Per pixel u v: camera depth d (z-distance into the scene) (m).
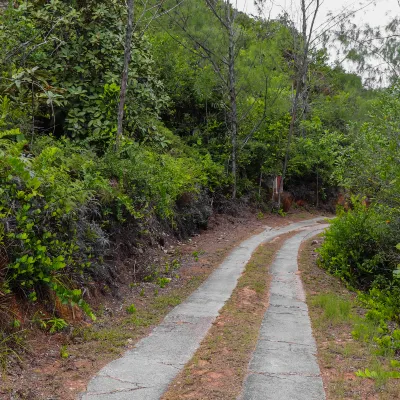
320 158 24.66
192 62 20.42
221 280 9.12
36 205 5.69
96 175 8.09
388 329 6.55
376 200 9.98
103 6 10.59
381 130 10.27
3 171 5.47
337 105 28.89
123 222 8.93
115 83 10.74
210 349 5.35
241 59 19.97
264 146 21.08
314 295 8.58
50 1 10.28
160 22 19.36
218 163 18.94
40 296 5.54
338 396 4.23
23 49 8.80
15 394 3.95
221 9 20.08
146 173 9.91
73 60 10.36
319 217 23.67
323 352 5.45
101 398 4.03
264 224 18.81
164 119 19.30
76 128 9.99
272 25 24.09
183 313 6.86
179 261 10.57
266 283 9.19
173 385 4.36
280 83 20.86
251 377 4.61
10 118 7.87
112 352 5.16
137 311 6.87
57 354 4.95
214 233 15.23
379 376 4.55
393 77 15.73
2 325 4.81
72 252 6.17
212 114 20.30
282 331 6.25
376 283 10.02
